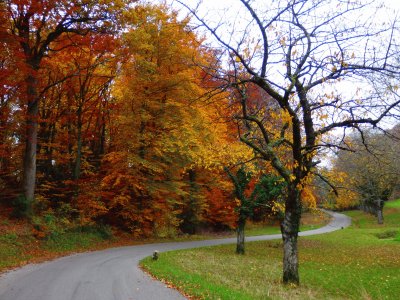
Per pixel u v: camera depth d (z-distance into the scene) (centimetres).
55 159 2667
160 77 2431
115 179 2655
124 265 1447
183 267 1459
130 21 2003
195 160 2408
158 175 2916
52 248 1888
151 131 2689
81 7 1889
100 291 949
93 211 2498
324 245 3058
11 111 2298
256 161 1997
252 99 1497
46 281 1077
